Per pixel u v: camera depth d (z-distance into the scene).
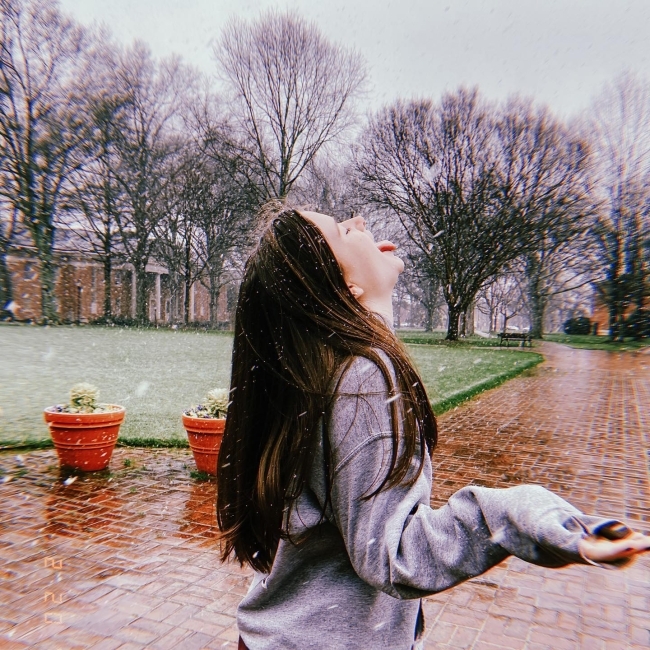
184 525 4.66
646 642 3.16
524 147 29.73
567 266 40.16
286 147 35.56
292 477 0.95
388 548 0.78
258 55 33.09
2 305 37.47
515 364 19.83
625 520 5.06
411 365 1.00
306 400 0.93
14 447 6.93
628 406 11.25
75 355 17.81
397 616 0.95
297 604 0.98
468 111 30.27
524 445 7.83
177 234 45.56
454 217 31.77
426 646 3.09
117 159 36.50
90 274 48.19
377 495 0.83
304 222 1.10
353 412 0.89
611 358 24.36
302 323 1.00
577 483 6.12
